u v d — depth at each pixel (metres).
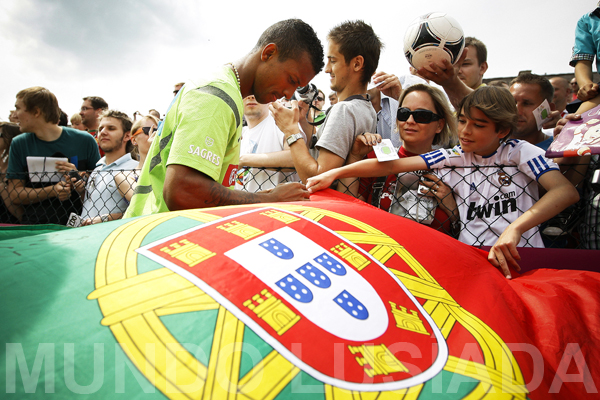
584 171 2.01
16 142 3.21
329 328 0.61
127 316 0.52
